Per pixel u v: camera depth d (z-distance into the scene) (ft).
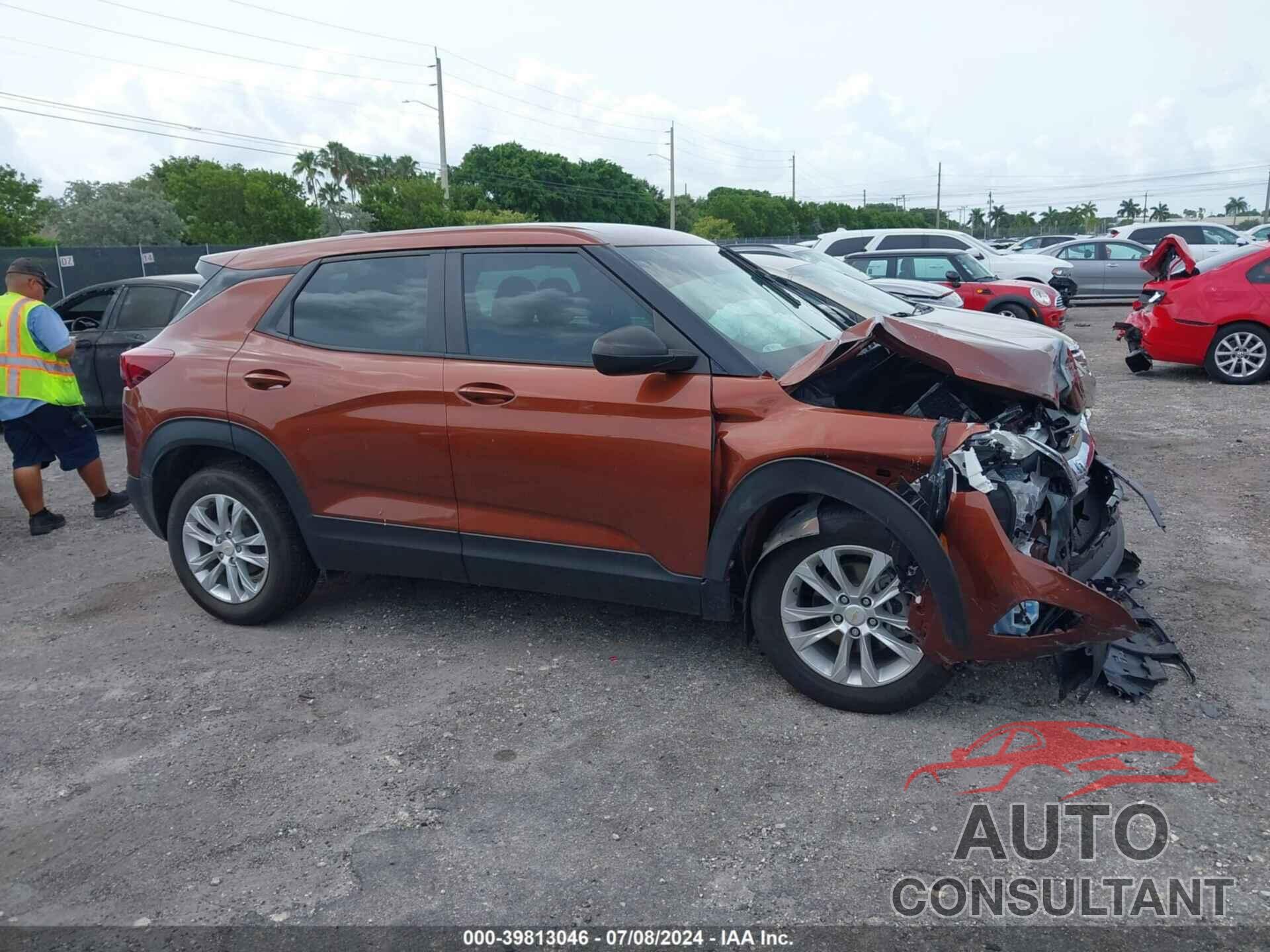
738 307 13.00
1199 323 34.81
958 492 10.44
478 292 13.28
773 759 10.79
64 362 21.34
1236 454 23.82
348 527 14.03
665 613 15.01
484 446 12.85
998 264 56.54
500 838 9.65
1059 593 10.17
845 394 12.71
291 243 15.30
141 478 15.46
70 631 15.70
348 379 13.67
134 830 10.07
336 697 12.78
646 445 11.92
